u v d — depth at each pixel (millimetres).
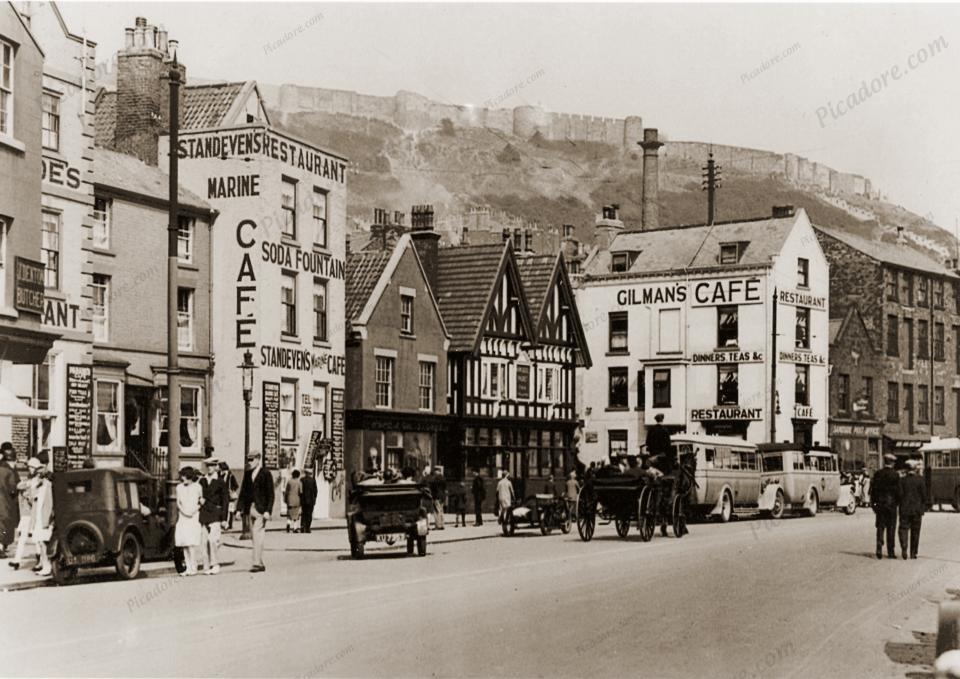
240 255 38312
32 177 26781
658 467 29703
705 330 62000
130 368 34688
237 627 13672
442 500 35562
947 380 75188
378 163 162000
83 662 11484
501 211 161125
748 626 14016
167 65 39906
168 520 22266
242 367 34625
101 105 40906
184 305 37594
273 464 38375
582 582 18344
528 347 51469
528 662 11469
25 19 27078
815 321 63281
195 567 20734
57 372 29328
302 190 40656
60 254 29469
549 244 69562
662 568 20750
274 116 158250
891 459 24031
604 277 65125
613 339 64875
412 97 168000
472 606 15398
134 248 35062
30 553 23766
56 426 29281
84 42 30391
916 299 72812
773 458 42438
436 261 49281
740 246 62125
